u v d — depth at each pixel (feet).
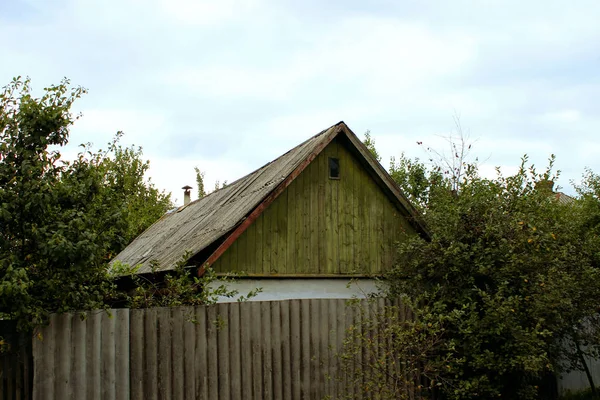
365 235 37.29
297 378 25.91
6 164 20.18
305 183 35.86
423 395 28.02
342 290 36.09
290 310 26.11
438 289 27.40
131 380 22.22
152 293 25.80
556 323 28.89
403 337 25.35
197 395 23.52
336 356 26.81
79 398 20.99
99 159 21.94
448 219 29.50
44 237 19.34
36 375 20.21
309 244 35.45
